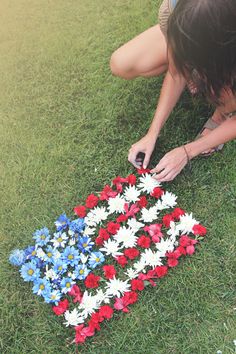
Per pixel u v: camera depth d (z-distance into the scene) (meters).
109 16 2.49
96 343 1.78
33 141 2.20
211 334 1.78
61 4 2.55
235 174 2.07
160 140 2.17
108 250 1.91
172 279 1.88
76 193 2.08
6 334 1.81
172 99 2.00
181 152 1.95
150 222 2.00
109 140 2.19
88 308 1.80
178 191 2.05
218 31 1.23
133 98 2.27
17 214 2.04
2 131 2.23
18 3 2.58
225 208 2.01
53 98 2.30
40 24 2.51
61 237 1.94
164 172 1.96
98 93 2.29
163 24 1.74
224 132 1.88
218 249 1.93
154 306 1.83
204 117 2.21
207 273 1.89
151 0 2.50
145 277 1.85
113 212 2.02
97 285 1.86
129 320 1.81
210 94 1.43
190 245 1.92
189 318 1.81
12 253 1.92
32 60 2.40
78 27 2.48
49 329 1.81
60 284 1.85
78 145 2.18
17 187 2.09
